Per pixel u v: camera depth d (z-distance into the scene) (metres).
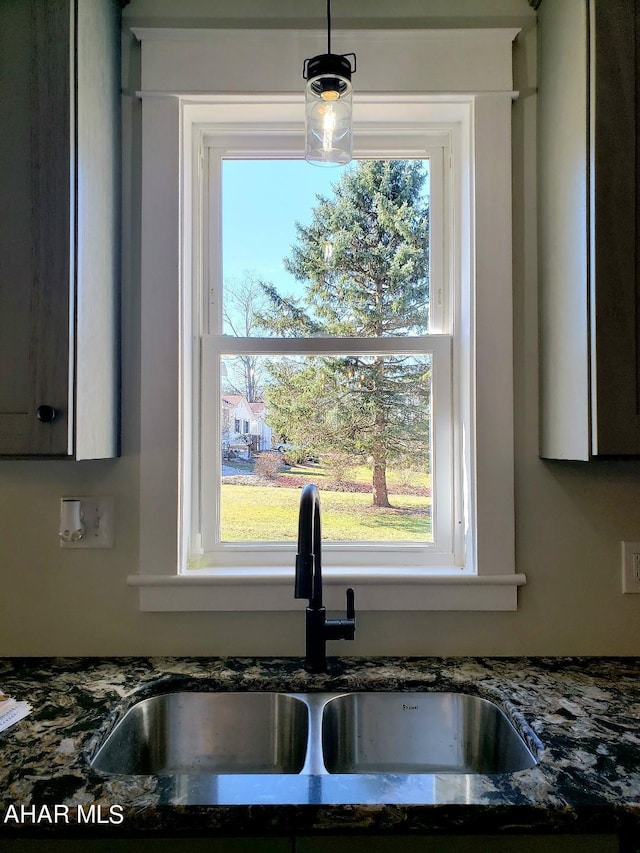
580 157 1.02
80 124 1.00
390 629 1.18
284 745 1.03
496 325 1.19
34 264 0.96
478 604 1.18
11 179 0.96
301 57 1.20
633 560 1.19
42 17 0.97
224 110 1.25
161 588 1.18
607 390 0.96
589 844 0.68
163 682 1.04
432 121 1.30
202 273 1.32
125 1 1.21
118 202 1.19
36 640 1.18
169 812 0.66
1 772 0.73
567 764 0.75
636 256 0.96
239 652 1.18
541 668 1.12
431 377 1.30
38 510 1.19
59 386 0.95
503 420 1.19
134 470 1.19
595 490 1.20
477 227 1.20
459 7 1.22
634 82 0.97
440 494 1.29
